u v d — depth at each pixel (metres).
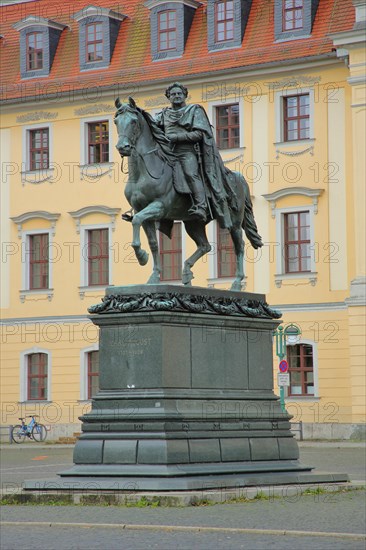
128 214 23.84
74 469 22.48
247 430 23.69
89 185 61.94
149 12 62.09
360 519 18.98
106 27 61.91
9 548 16.30
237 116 58.31
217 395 23.34
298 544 16.34
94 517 19.33
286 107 57.28
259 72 57.19
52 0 65.69
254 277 57.66
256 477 22.97
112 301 22.92
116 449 22.23
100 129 61.94
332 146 55.94
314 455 41.25
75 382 62.16
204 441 22.64
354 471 32.34
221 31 58.97
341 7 56.44
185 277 24.59
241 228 26.25
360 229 54.22
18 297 63.78
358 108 54.22
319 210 56.19
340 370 55.25
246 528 17.91
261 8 58.62
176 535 17.36
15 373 63.59
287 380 51.78
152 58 60.50
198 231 24.78
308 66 56.12
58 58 63.62
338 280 55.66
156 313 22.38
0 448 55.12
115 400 22.62
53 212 62.75
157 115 24.38
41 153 63.44
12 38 65.75
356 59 54.25
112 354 22.86
